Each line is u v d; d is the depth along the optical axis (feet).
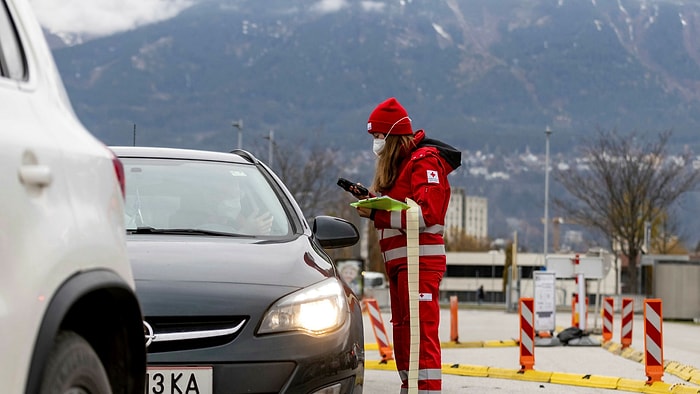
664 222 593.83
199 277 41.88
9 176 23.08
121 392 28.37
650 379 87.45
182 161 54.95
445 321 277.64
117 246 27.14
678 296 356.38
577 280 182.29
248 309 40.47
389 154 60.54
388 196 60.75
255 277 42.57
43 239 23.84
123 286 26.43
